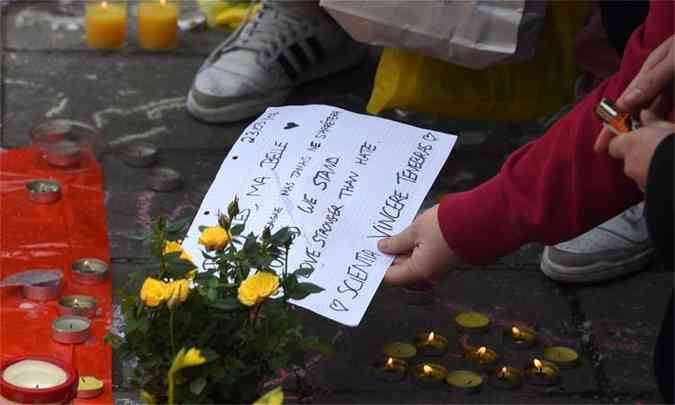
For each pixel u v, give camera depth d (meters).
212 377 1.80
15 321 2.30
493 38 2.63
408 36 2.66
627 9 2.68
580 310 2.52
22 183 2.80
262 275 1.73
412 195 2.03
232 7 3.72
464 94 2.88
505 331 2.39
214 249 1.80
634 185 1.92
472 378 2.23
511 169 2.00
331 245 1.99
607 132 1.77
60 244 2.59
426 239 2.00
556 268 2.56
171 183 2.86
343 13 2.67
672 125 1.71
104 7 3.56
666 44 1.79
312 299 1.92
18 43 3.54
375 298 2.48
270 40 3.25
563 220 1.96
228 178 2.05
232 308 1.77
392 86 2.86
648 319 2.50
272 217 2.00
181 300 1.72
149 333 1.81
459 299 2.52
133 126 3.15
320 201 2.02
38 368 2.07
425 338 2.33
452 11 2.61
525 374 2.26
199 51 3.61
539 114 2.96
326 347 1.91
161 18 3.54
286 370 2.24
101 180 2.86
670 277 2.63
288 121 2.13
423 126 3.21
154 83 3.39
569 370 2.31
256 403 1.64
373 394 2.20
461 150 3.12
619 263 2.58
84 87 3.32
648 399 2.25
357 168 2.05
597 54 2.95
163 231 1.84
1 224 2.63
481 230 1.98
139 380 2.03
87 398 2.10
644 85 1.77
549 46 2.89
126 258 2.59
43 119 3.14
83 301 2.35
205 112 3.17
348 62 3.48
